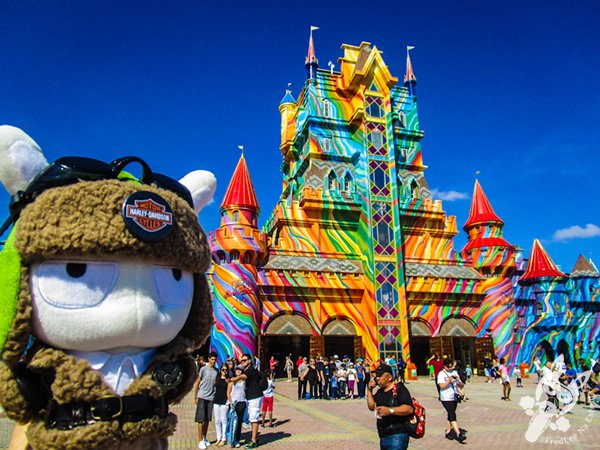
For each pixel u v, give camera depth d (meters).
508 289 39.44
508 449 11.09
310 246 37.75
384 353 34.41
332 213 38.94
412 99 47.28
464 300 38.41
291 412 17.67
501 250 40.03
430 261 40.69
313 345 33.81
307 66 45.12
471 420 15.48
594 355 41.12
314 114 42.38
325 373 23.44
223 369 11.98
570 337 42.03
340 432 13.24
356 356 34.75
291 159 49.22
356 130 42.38
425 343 43.38
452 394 12.30
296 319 34.09
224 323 31.41
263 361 32.31
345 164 42.03
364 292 36.06
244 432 13.27
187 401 22.19
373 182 39.03
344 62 44.16
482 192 44.06
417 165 44.47
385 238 37.62
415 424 6.42
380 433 6.55
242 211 34.41
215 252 33.44
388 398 6.53
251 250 33.16
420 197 43.50
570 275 44.47
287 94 53.16
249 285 32.44
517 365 38.06
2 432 12.14
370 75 42.22
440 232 42.03
